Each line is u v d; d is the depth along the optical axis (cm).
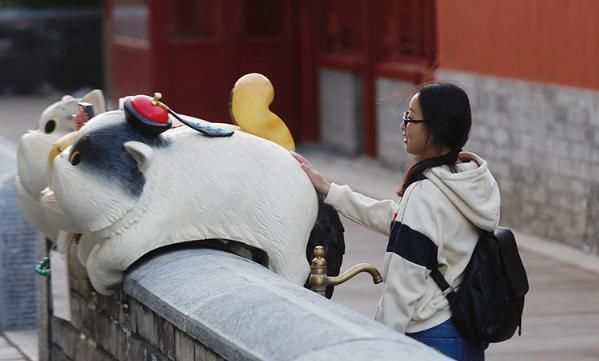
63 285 1134
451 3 2405
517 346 1388
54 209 910
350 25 3089
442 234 775
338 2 3141
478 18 2294
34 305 1568
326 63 3219
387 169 2878
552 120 2052
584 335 1432
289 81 3350
